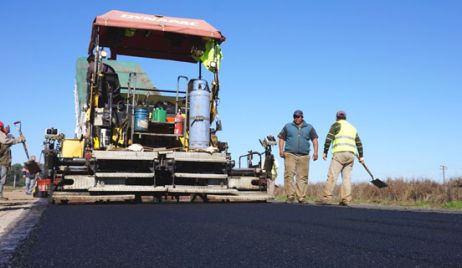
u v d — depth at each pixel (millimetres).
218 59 9406
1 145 9656
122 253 2746
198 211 6117
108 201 8328
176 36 9383
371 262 2480
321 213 5840
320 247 2971
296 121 9500
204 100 8797
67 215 5383
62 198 7855
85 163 8219
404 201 10305
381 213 5887
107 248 2924
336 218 5090
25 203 8531
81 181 8055
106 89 8672
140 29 8875
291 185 9438
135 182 8586
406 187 11148
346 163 8789
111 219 4863
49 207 7016
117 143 8742
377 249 2896
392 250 2861
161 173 8648
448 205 8508
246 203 8680
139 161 8438
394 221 4754
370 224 4438
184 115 9234
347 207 7332
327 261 2506
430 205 8875
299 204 8391
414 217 5246
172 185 8359
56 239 3328
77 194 8023
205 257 2619
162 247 2965
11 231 3816
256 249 2889
